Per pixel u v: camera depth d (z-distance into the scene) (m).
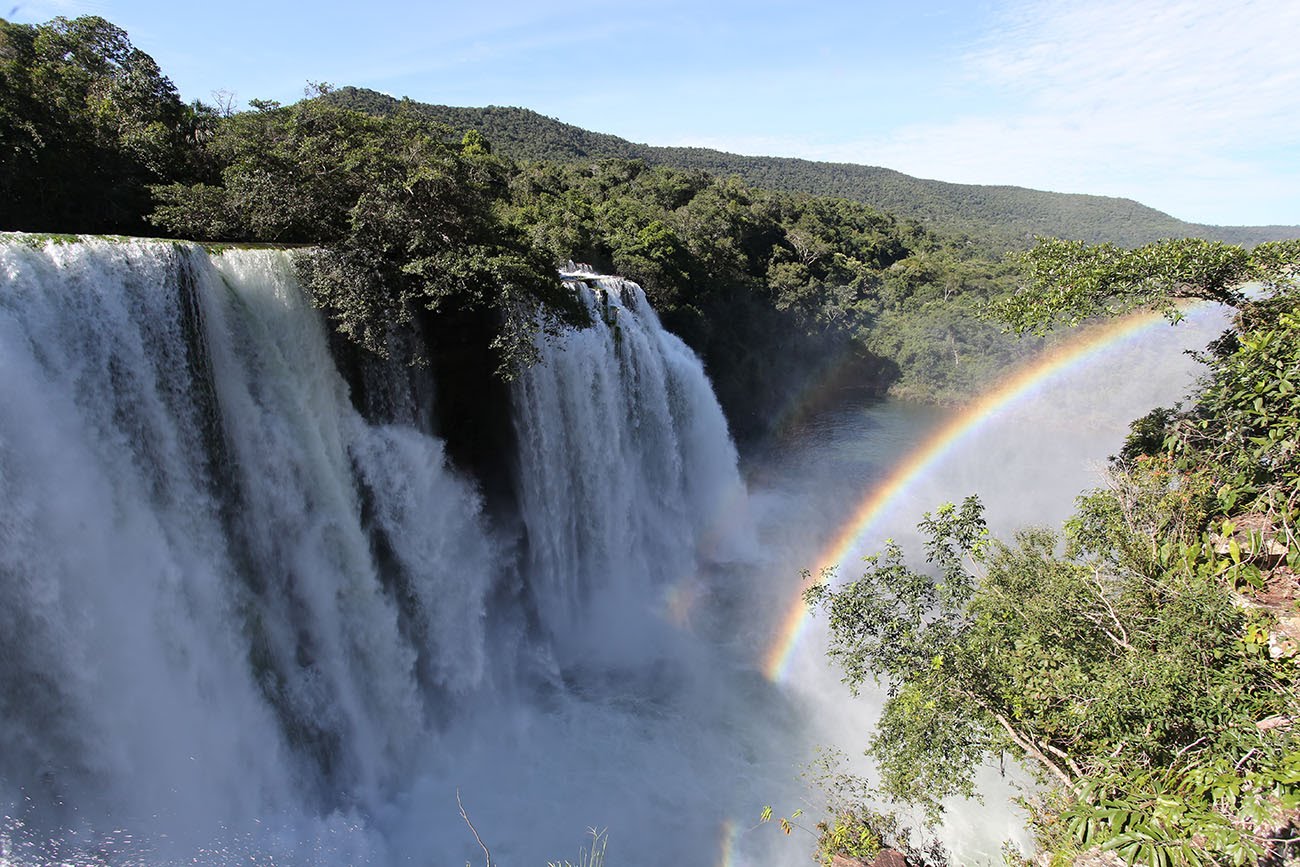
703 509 38.88
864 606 13.27
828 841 14.02
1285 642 9.60
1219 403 13.79
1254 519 12.64
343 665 17.77
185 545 14.62
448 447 23.11
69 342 12.79
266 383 16.81
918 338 73.81
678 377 36.59
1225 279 16.34
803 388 71.75
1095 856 8.53
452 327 21.91
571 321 24.58
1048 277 18.25
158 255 14.29
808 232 92.12
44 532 12.08
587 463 27.47
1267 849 6.68
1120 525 12.82
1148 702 9.00
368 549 18.70
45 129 19.89
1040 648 10.70
